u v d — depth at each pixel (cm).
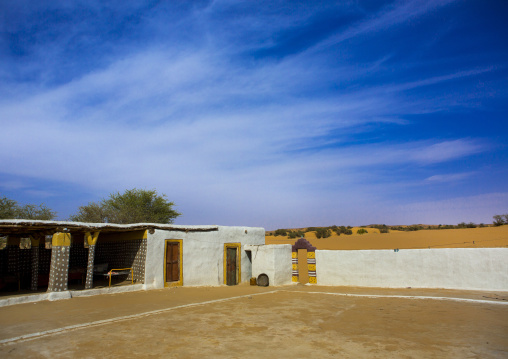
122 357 657
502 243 3084
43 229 1375
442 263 1593
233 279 1980
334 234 5878
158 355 668
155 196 3306
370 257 1777
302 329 858
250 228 2120
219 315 1027
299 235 5700
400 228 6519
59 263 1297
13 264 1620
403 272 1680
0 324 894
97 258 1902
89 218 2861
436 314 1009
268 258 1945
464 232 3819
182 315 1025
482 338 748
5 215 2531
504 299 1234
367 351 680
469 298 1258
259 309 1124
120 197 3170
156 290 1551
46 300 1237
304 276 2378
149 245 1598
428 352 665
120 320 954
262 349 702
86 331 838
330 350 691
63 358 649
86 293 1353
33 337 784
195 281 1773
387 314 1027
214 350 697
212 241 1886
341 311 1088
